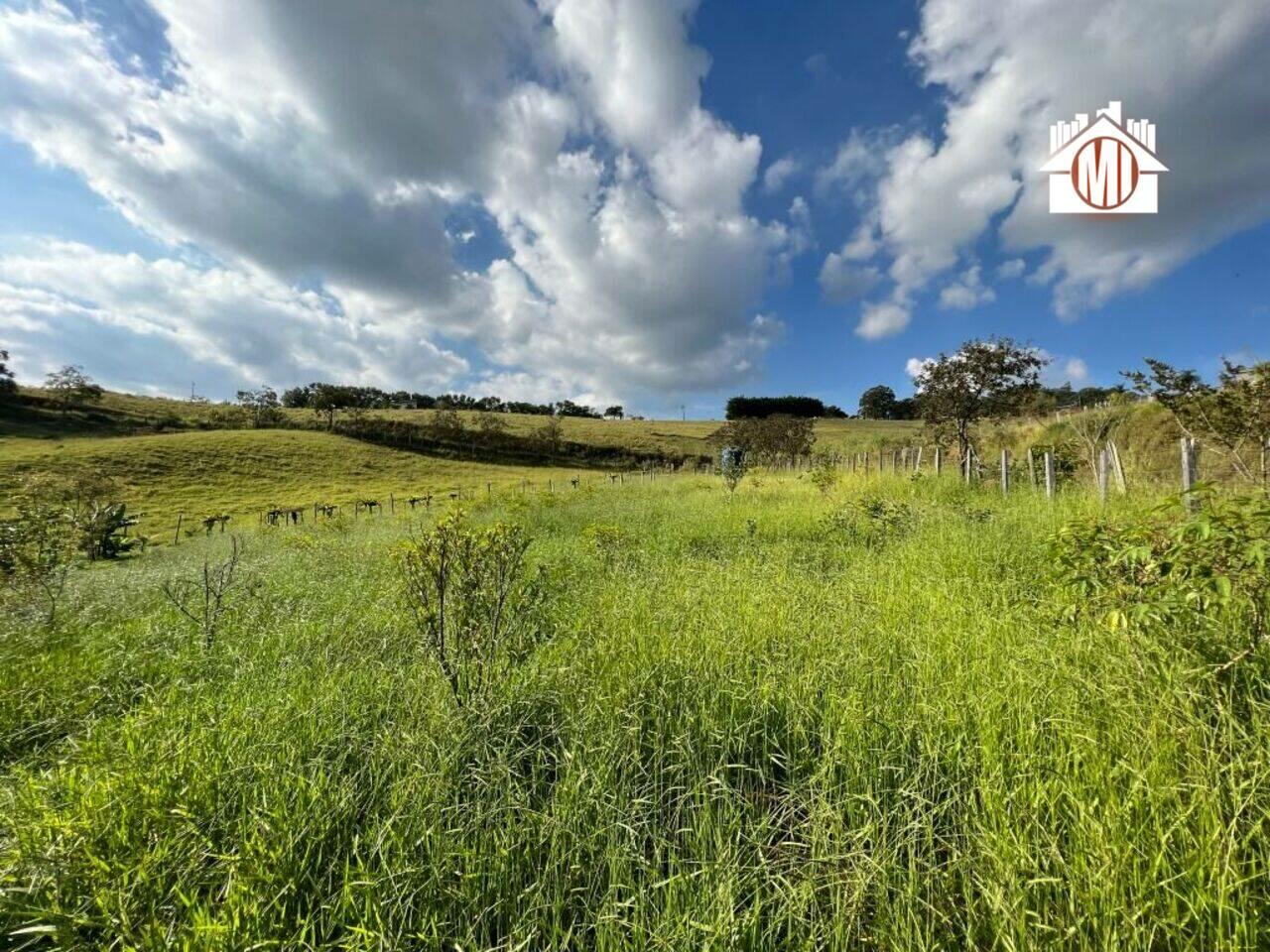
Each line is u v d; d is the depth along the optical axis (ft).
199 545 45.98
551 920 5.46
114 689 10.98
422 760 7.38
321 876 5.76
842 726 7.67
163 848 5.72
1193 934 4.49
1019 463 40.09
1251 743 5.95
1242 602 7.97
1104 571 9.07
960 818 6.10
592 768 7.22
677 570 18.49
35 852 5.66
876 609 13.01
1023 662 8.95
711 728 8.17
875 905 5.28
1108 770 6.08
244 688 10.16
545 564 19.06
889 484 40.24
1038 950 4.51
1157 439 39.55
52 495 22.34
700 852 5.99
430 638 10.49
